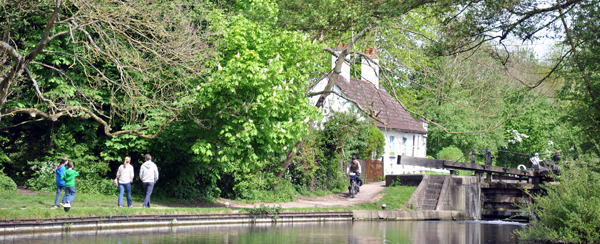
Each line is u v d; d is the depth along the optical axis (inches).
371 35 996.6
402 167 1621.6
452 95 955.3
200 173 892.0
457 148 1697.8
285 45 793.6
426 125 1851.6
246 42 743.7
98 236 531.8
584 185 561.9
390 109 1647.4
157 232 590.2
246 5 914.1
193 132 767.1
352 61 979.9
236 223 745.0
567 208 551.5
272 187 1006.4
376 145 1366.9
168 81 748.6
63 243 468.1
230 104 722.8
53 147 842.8
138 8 652.1
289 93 733.3
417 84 940.0
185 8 815.1
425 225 843.4
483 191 1089.4
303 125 769.6
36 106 759.7
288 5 890.7
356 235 624.1
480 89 1007.6
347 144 1208.8
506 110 1604.3
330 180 1162.0
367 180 1307.8
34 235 525.0
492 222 978.7
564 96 706.8
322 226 746.2
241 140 731.4
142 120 786.8
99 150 871.1
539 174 1059.3
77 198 723.4
